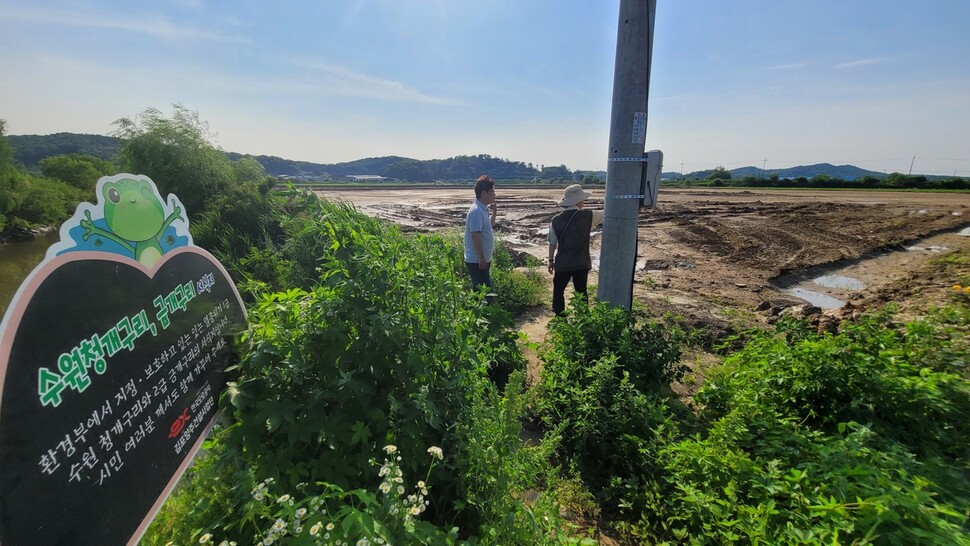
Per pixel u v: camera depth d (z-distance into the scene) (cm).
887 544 191
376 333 235
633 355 411
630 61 461
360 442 226
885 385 314
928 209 2411
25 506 112
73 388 129
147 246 169
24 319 114
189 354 193
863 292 887
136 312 160
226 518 185
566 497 293
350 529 159
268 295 254
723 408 379
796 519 219
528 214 2469
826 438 277
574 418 359
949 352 354
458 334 287
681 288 898
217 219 863
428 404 224
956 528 188
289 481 199
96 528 133
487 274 578
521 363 457
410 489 220
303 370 219
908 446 283
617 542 274
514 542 204
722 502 237
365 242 263
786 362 355
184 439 182
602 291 519
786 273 1067
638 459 319
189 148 1025
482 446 225
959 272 920
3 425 107
